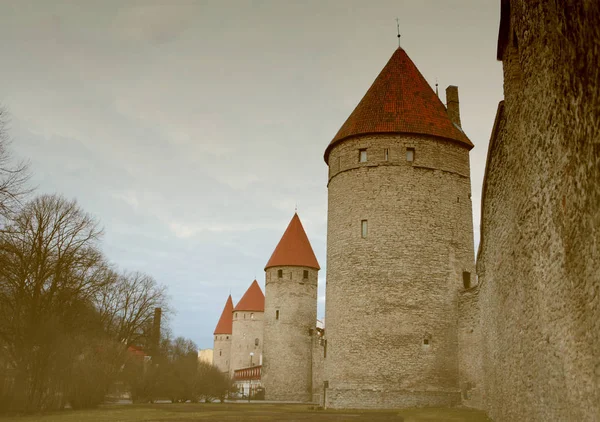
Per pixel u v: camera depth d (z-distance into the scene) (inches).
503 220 558.6
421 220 1198.9
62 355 1115.3
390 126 1237.1
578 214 273.3
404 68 1347.2
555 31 287.7
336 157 1293.1
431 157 1236.5
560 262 319.6
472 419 735.1
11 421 813.9
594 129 236.5
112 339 1620.3
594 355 260.5
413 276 1170.6
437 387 1119.6
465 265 1219.2
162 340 2305.6
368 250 1192.2
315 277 2304.4
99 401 1288.1
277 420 818.8
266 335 2237.9
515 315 498.3
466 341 1134.4
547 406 369.7
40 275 1131.9
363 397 1128.2
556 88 297.1
